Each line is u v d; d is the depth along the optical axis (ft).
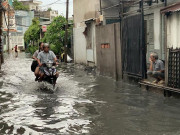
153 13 31.76
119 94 20.93
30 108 16.99
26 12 150.41
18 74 35.81
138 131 12.41
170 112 15.38
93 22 42.04
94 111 16.06
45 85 24.99
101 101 18.66
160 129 12.60
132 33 25.05
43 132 12.51
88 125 13.44
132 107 16.75
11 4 131.85
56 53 62.49
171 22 19.06
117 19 40.40
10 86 25.59
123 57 27.20
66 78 31.19
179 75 18.24
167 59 19.63
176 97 18.66
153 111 15.70
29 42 109.09
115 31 28.86
